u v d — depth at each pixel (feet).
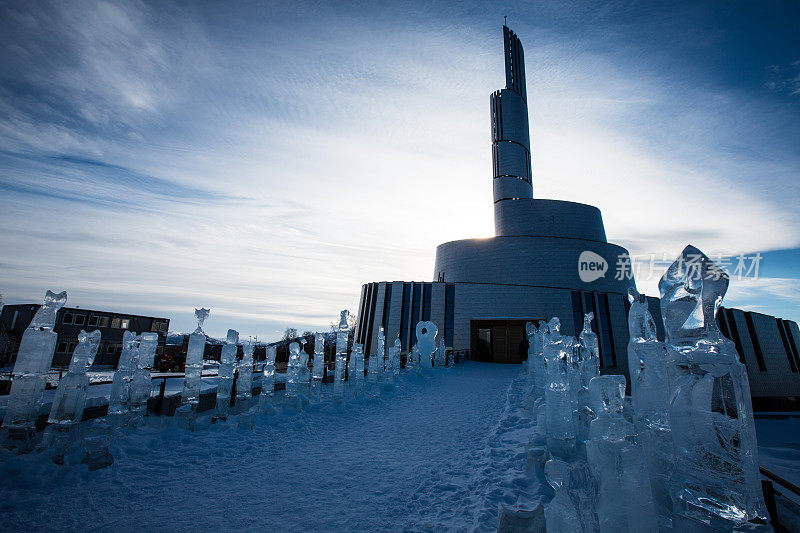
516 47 229.66
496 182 202.69
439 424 31.91
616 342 135.03
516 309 134.82
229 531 14.23
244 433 25.89
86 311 126.41
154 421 24.99
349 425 31.37
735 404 8.00
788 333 176.14
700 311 8.80
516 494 16.84
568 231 172.14
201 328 28.17
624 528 8.26
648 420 10.37
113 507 15.47
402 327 142.51
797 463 57.06
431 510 16.16
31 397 18.76
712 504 7.89
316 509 16.19
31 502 15.11
